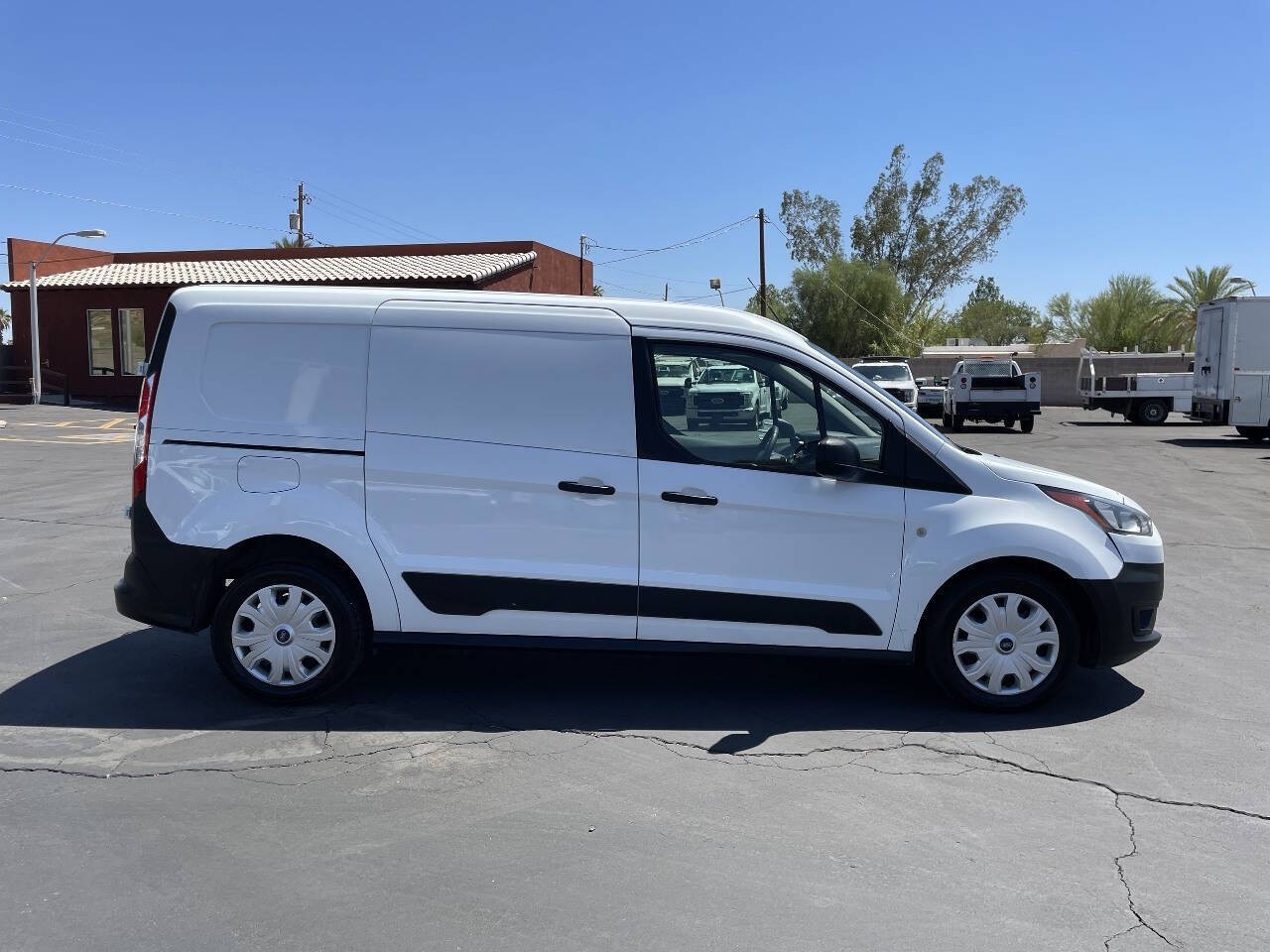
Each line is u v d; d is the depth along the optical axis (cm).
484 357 499
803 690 547
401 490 498
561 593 500
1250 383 2184
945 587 505
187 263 3478
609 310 506
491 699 528
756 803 408
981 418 2605
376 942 310
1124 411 2955
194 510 501
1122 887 346
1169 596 777
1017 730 490
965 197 6450
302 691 509
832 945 310
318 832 380
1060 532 498
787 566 499
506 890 341
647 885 344
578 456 496
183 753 454
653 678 565
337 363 502
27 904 329
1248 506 1258
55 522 1056
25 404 3066
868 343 5500
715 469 497
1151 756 460
